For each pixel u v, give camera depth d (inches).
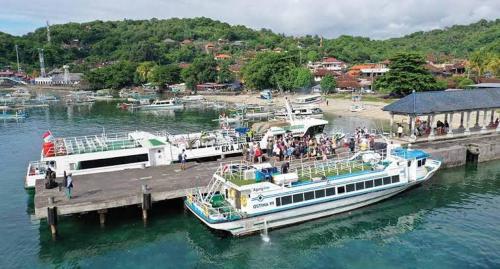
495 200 1705.2
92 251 1311.5
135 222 1502.2
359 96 5359.3
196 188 1541.6
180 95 7066.9
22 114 4788.4
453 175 2057.1
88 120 4503.0
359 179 1542.8
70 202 1385.3
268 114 4478.3
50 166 1770.4
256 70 6815.9
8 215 1612.9
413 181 1676.9
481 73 6043.3
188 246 1344.7
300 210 1440.7
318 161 1798.7
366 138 2105.1
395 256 1268.5
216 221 1314.0
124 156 1873.8
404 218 1536.7
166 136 2231.8
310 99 5270.7
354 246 1337.4
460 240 1354.6
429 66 6604.3
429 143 2317.9
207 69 7657.5
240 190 1354.6
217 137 2186.3
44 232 1445.6
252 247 1339.8
